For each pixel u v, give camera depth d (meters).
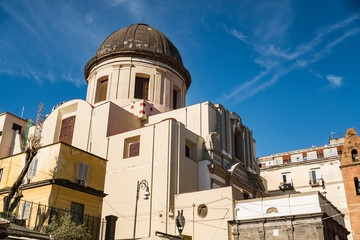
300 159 55.00
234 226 27.33
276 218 25.89
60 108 41.78
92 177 26.84
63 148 25.41
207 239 27.80
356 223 36.34
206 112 37.19
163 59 45.69
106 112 37.28
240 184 38.19
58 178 24.28
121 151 34.69
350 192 37.81
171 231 28.94
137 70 44.12
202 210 29.02
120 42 46.19
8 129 45.69
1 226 13.37
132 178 32.91
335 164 48.50
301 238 24.86
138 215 31.03
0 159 28.30
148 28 49.19
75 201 24.91
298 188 49.94
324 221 25.41
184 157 32.88
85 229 23.50
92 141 37.00
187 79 49.50
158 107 43.12
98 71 45.88
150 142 33.28
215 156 36.19
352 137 40.59
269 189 52.06
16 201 24.45
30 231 16.38
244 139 43.28
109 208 33.09
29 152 24.61
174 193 30.58
